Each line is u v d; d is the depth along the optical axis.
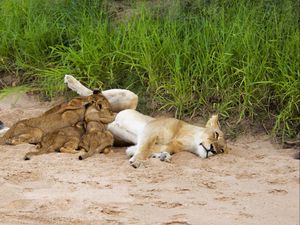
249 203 10.96
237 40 15.70
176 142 13.22
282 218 10.41
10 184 11.41
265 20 16.83
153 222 10.03
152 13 17.69
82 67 16.30
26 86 16.66
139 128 13.55
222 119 14.84
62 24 17.75
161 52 15.91
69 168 12.24
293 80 14.73
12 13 18.02
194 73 15.38
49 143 13.14
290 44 15.53
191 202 10.89
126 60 16.27
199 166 12.59
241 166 12.64
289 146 14.04
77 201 10.72
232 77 15.23
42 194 11.01
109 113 13.60
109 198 10.91
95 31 16.98
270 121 14.67
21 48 17.31
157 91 15.53
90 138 13.16
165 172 12.20
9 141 13.47
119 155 13.31
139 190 11.31
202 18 16.94
